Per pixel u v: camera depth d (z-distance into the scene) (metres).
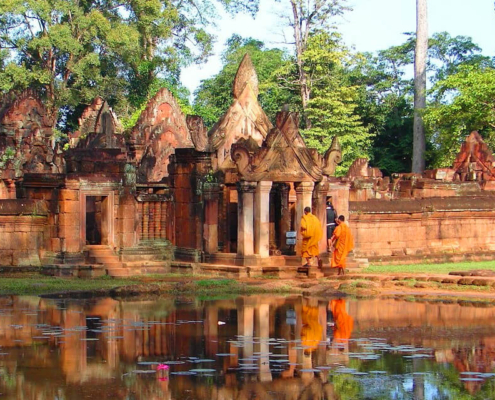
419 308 21.23
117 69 69.50
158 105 45.09
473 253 34.94
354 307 21.44
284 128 29.20
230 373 14.22
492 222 36.09
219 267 28.62
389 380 13.76
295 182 29.48
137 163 41.19
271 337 17.27
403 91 74.50
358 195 39.56
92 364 14.78
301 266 28.42
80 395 12.84
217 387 13.31
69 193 27.91
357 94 65.94
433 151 61.62
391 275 27.11
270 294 24.11
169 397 12.77
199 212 29.72
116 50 66.19
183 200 30.19
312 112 62.53
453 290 24.58
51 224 27.98
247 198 28.75
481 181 46.34
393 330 18.08
